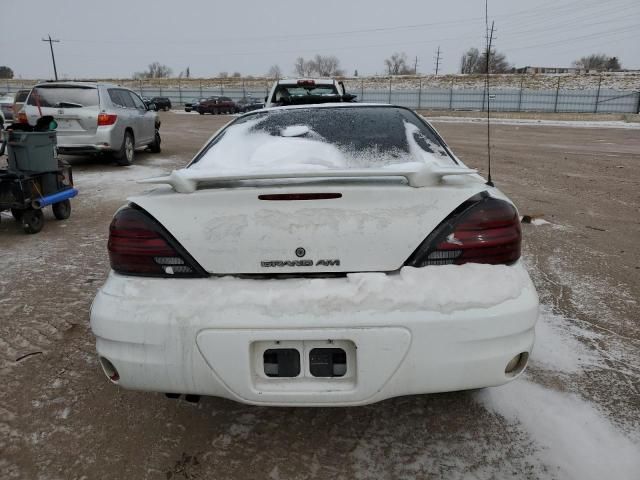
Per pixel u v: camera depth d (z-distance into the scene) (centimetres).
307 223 171
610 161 1105
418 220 172
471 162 1054
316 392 167
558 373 247
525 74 5309
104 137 873
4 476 185
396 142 242
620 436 202
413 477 183
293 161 224
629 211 616
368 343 163
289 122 267
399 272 172
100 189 740
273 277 175
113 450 199
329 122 264
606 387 235
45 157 512
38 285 365
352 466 189
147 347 170
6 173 482
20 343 282
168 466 190
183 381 171
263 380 169
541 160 1109
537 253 435
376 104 294
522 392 232
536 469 186
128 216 184
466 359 166
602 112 3938
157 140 1159
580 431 205
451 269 171
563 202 665
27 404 227
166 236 178
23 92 1409
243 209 175
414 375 166
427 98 4394
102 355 177
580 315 310
